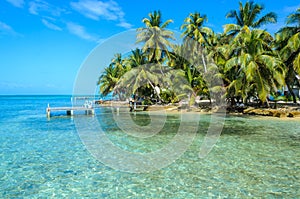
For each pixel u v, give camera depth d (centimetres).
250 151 923
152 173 699
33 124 1797
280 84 2041
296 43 1938
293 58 2194
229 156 860
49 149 987
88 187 602
